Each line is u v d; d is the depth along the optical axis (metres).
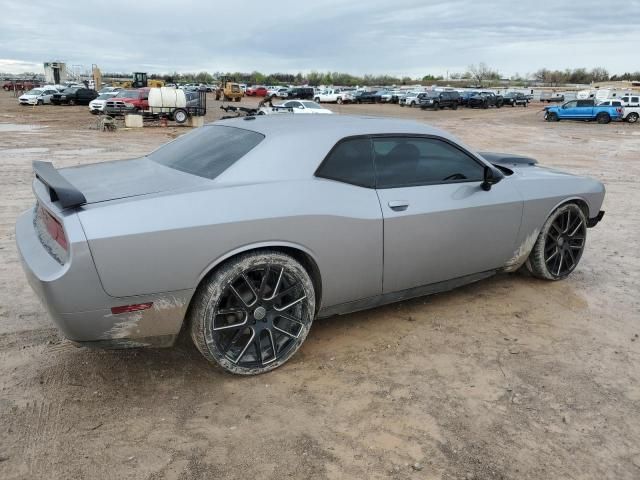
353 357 3.51
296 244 3.15
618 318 4.19
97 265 2.63
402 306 4.32
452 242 3.89
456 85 143.25
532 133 26.95
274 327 3.23
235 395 3.06
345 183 3.41
